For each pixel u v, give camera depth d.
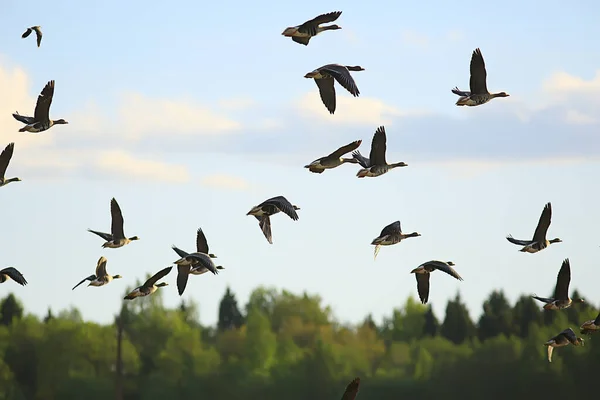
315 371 96.06
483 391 92.81
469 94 37.06
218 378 96.69
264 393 95.88
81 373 97.12
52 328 99.12
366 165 36.78
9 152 37.84
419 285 36.12
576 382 88.25
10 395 95.69
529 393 90.44
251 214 34.22
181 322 100.75
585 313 97.81
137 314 100.31
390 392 95.62
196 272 37.84
